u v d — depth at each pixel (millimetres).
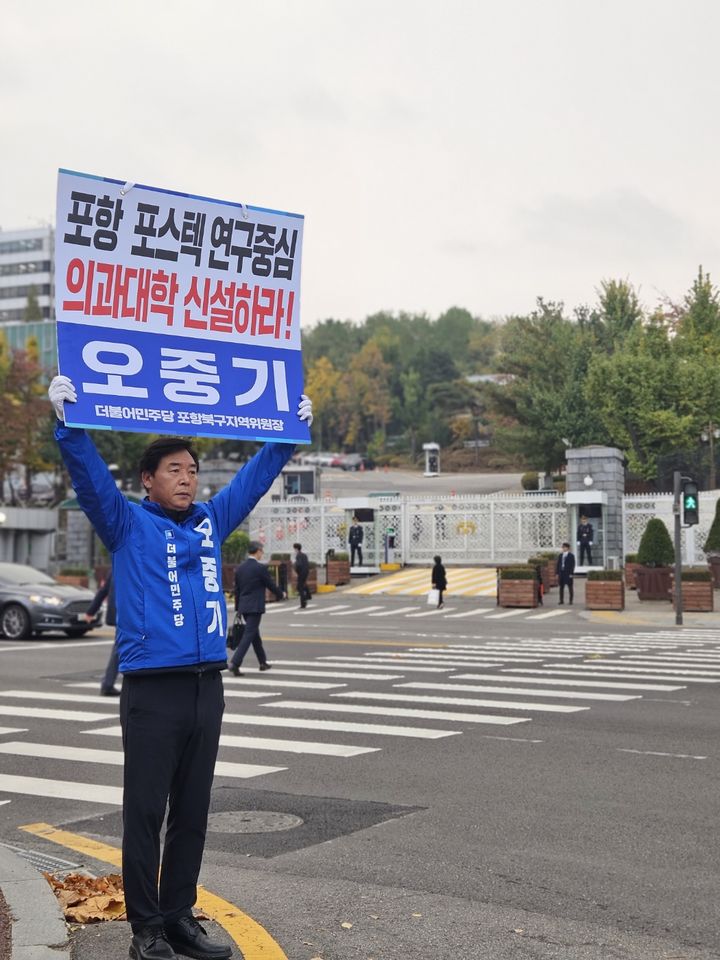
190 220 4973
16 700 12938
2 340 62250
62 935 4758
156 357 4848
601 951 4848
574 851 6383
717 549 36906
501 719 10992
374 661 16844
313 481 53875
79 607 22094
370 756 9203
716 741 9742
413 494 75438
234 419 5008
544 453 65562
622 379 54125
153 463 4637
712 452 54250
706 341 59375
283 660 17062
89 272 4715
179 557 4535
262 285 5160
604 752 9266
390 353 166375
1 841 6840
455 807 7461
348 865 6195
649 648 19109
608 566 38594
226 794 7918
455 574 40438
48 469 60656
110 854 6551
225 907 5434
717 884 5762
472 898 5590
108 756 9492
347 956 4809
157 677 4445
